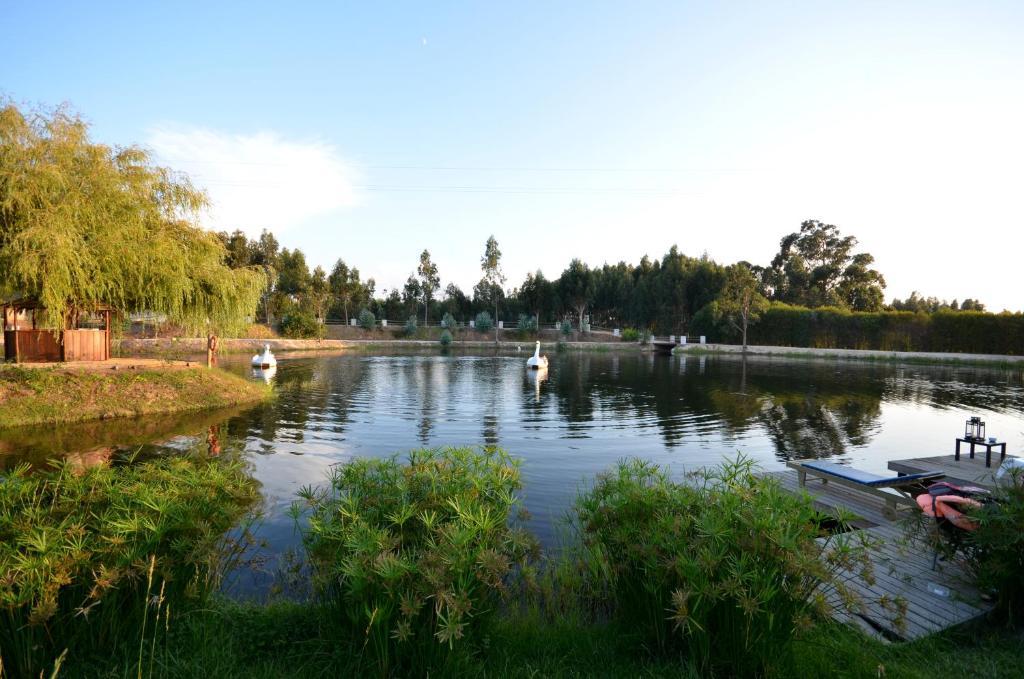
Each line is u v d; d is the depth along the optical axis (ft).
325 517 10.67
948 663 10.05
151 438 32.71
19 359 45.52
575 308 194.90
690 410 46.80
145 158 46.68
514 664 9.56
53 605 7.87
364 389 58.29
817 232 210.79
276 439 33.17
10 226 37.88
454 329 180.65
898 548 15.43
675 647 9.82
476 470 12.38
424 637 8.70
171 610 9.86
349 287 183.11
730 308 143.23
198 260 50.80
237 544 14.29
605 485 12.60
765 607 8.66
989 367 100.63
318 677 8.79
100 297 43.91
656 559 9.62
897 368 96.17
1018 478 13.53
